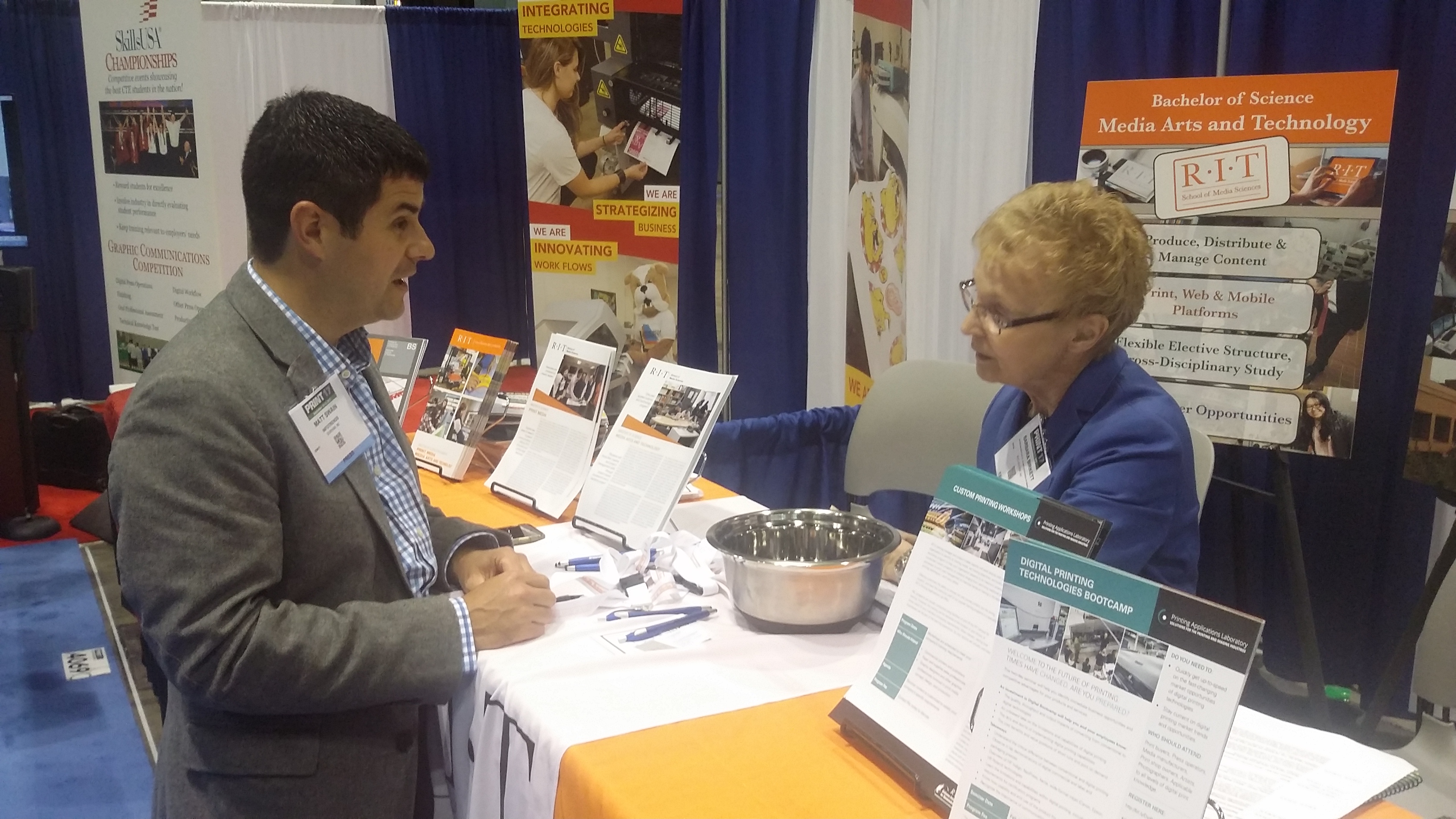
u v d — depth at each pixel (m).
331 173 0.99
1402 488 2.45
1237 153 2.14
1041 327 1.20
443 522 1.45
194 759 1.05
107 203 4.30
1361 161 2.04
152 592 0.95
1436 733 1.62
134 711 2.64
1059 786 0.73
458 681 1.10
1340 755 0.90
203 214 3.85
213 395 0.96
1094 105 2.29
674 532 1.59
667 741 0.98
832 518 1.39
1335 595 2.57
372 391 1.27
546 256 3.83
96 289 5.17
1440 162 2.31
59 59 4.93
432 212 4.79
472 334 2.14
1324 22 2.40
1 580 3.51
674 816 0.84
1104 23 2.77
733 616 1.32
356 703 1.04
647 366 1.72
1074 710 0.73
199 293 3.97
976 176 3.35
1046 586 0.77
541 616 1.23
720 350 3.90
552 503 1.75
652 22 3.57
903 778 0.90
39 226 5.02
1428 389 2.05
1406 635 1.97
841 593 1.23
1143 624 0.71
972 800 0.79
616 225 3.74
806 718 1.03
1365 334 2.08
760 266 3.71
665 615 1.30
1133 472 1.20
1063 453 1.30
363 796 1.09
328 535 1.06
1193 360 2.25
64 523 4.08
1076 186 1.22
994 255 1.20
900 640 0.97
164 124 3.89
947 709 0.90
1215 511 2.69
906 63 3.34
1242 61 2.52
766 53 3.55
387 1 5.14
